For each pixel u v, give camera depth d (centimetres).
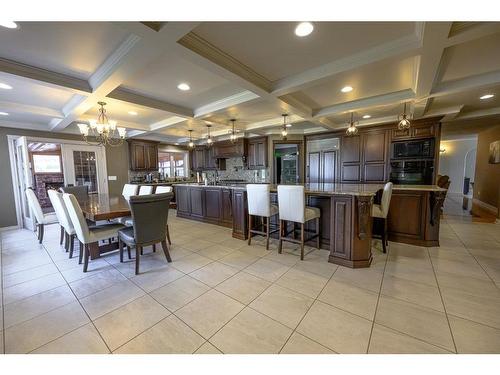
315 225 323
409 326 161
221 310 184
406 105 365
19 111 354
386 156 497
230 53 215
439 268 251
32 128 478
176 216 573
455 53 223
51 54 212
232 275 244
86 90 269
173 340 153
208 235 399
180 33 166
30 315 181
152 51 191
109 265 275
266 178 663
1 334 160
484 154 643
